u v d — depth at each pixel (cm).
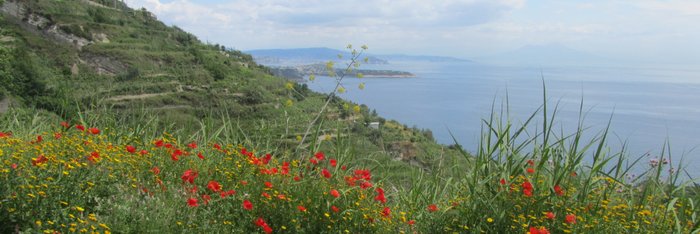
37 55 7756
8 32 8281
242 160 486
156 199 385
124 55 8788
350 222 405
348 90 584
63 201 343
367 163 553
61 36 9394
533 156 446
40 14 9694
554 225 396
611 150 461
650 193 455
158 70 8381
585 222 391
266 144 559
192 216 371
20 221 323
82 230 311
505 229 398
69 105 696
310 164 481
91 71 7894
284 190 419
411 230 425
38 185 337
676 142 6288
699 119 16775
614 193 464
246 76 9181
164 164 488
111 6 13262
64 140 470
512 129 455
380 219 423
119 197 375
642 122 14150
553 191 413
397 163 570
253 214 395
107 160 430
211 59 9869
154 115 657
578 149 443
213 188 394
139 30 11469
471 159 471
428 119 13112
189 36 12644
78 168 376
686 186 444
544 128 435
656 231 402
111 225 336
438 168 549
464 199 447
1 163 372
